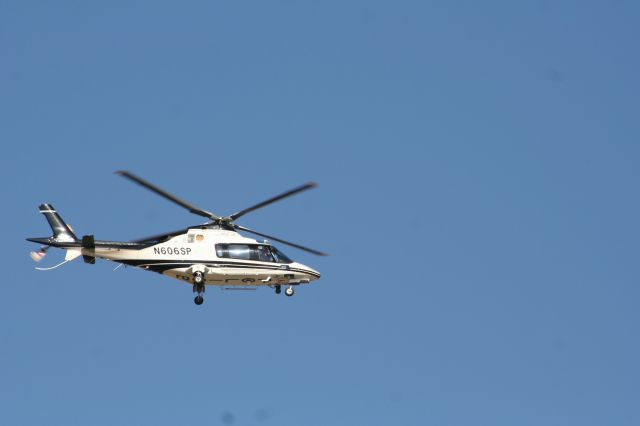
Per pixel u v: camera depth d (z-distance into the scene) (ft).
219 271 564.71
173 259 562.66
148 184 513.04
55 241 559.79
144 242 559.79
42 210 564.30
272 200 544.62
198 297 567.18
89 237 555.69
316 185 531.91
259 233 567.59
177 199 531.91
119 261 563.89
